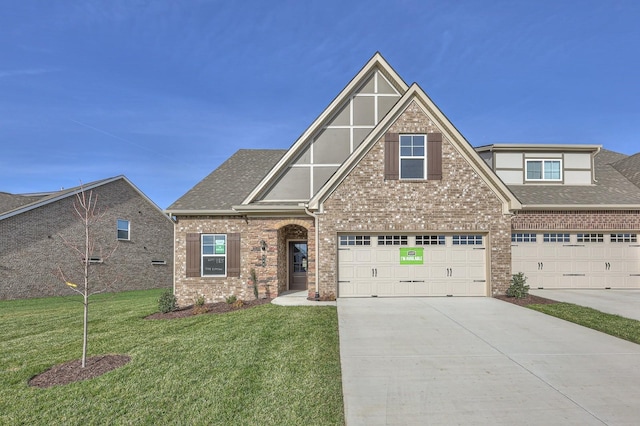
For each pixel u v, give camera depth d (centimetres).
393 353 693
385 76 1455
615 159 2012
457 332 827
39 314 1252
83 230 2141
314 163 1429
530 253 1475
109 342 813
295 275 1535
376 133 1260
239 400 513
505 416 466
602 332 828
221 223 1436
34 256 1938
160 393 540
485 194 1256
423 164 1270
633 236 1491
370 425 446
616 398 512
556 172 1656
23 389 568
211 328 909
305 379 578
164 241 2638
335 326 878
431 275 1259
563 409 482
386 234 1262
